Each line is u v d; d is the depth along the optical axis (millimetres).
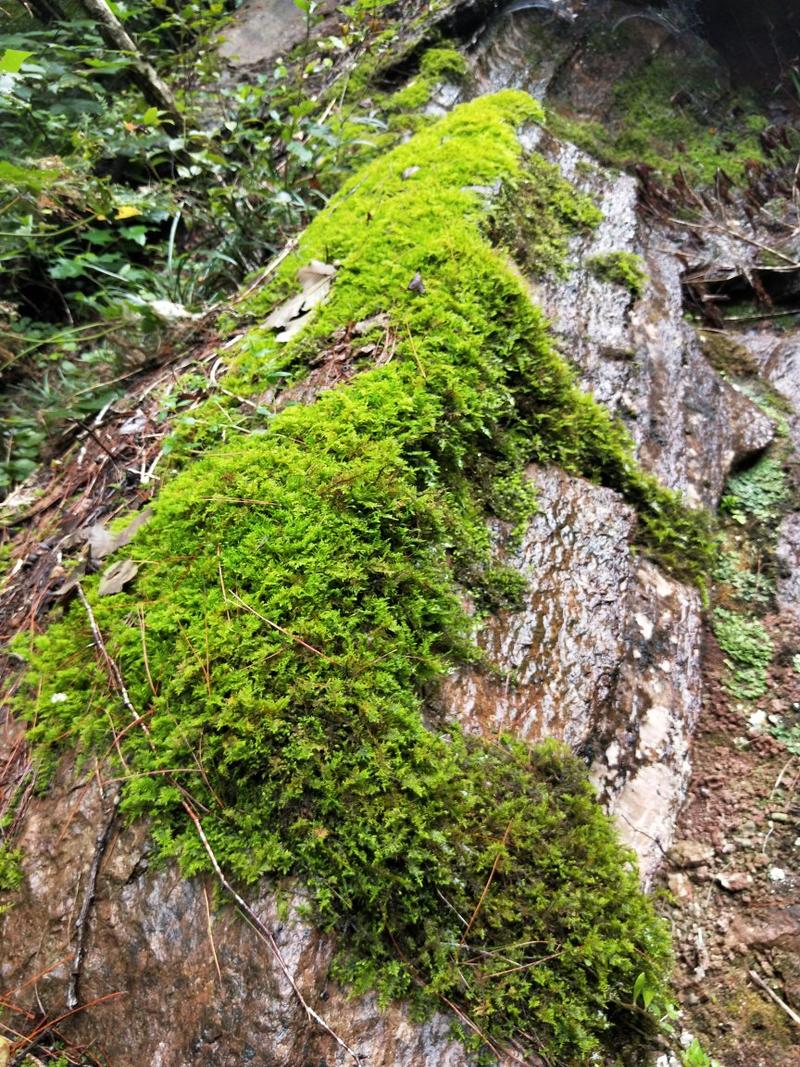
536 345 2676
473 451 2377
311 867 1544
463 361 2422
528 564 2285
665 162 5184
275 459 2115
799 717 2498
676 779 2295
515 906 1611
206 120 4871
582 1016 1537
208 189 4094
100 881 1649
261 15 5828
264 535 1926
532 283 3146
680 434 3135
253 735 1601
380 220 3059
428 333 2453
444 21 5051
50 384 3502
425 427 2172
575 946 1604
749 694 2613
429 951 1530
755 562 3002
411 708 1756
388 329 2531
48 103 4074
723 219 4531
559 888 1665
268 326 2898
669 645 2500
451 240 2779
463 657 1960
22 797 1869
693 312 4316
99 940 1607
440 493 2174
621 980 1656
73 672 1913
